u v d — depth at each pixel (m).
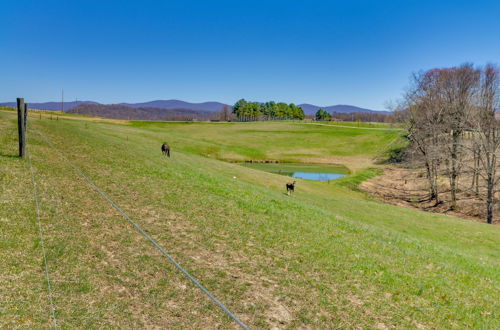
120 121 128.00
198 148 79.50
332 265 11.96
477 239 28.39
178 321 7.38
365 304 9.64
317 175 66.69
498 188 53.97
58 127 39.12
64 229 10.64
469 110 46.16
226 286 9.16
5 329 6.11
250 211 17.11
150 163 25.08
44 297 7.26
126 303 7.63
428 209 49.53
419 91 56.62
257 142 100.94
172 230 12.45
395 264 13.47
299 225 16.33
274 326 7.86
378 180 64.88
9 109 96.25
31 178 14.91
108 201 14.16
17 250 8.88
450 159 47.62
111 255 9.64
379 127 144.38
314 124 152.88
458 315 10.14
